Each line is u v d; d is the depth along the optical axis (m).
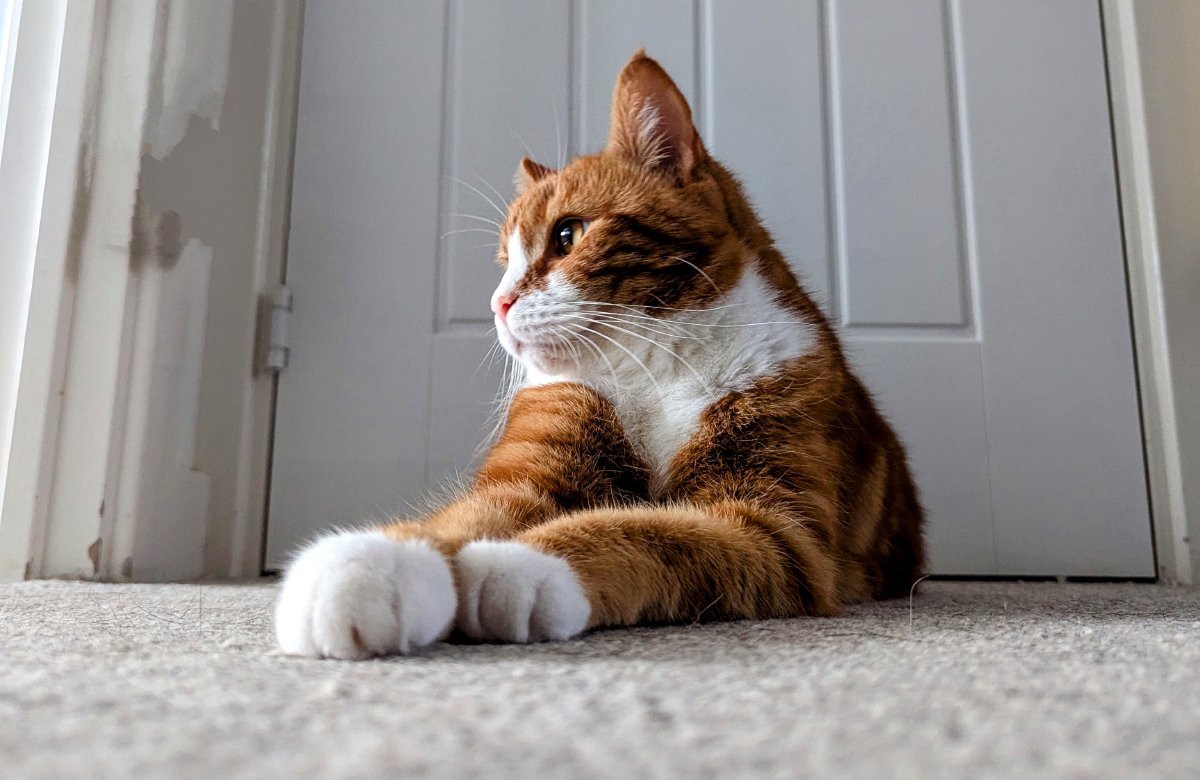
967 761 0.34
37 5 1.54
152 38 1.57
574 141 1.87
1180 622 0.84
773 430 1.02
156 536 1.52
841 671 0.53
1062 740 0.37
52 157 1.49
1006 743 0.37
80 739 0.37
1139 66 1.82
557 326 1.15
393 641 0.59
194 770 0.33
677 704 0.44
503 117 1.87
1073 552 1.74
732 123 1.87
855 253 1.84
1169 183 1.79
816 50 1.88
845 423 1.11
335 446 1.76
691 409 1.08
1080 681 0.50
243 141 1.74
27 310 1.45
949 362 1.80
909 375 1.80
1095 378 1.79
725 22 1.88
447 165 1.86
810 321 1.17
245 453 1.72
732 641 0.67
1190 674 0.52
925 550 1.55
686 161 1.20
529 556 0.70
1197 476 1.71
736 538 0.85
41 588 1.27
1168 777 0.32
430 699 0.45
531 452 1.10
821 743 0.37
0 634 0.72
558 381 1.20
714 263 1.15
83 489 1.46
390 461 1.77
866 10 1.88
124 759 0.34
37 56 1.53
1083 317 1.80
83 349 1.48
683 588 0.79
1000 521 1.76
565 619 0.68
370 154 1.85
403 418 1.78
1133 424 1.77
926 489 1.77
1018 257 1.82
